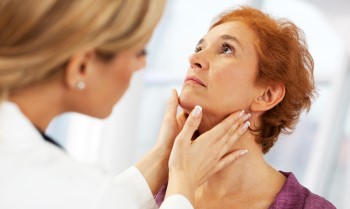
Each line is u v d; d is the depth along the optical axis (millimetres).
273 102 1128
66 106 795
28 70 709
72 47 707
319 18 4234
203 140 1044
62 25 699
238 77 1102
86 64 753
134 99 3295
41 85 743
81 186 729
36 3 694
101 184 745
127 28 743
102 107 816
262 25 1130
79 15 702
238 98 1107
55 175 727
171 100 1171
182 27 4633
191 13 4562
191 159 1024
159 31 4750
